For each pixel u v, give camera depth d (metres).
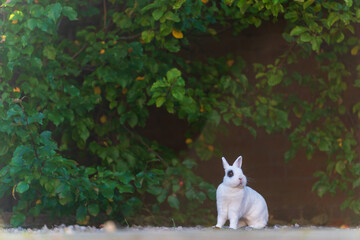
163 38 10.26
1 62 9.16
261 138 13.06
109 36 10.53
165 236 5.07
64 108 9.89
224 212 8.05
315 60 12.66
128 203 10.02
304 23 9.88
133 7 10.48
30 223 10.23
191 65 12.39
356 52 11.40
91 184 8.80
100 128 11.02
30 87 9.59
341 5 9.05
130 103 10.87
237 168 7.98
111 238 5.02
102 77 10.56
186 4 9.12
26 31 9.11
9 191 9.59
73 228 7.86
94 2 12.16
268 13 9.16
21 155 8.29
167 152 11.77
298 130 11.66
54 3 9.83
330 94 11.74
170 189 11.97
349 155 11.14
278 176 13.06
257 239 4.82
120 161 10.62
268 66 11.25
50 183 8.45
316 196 12.88
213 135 11.96
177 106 10.54
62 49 11.21
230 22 12.55
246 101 11.99
